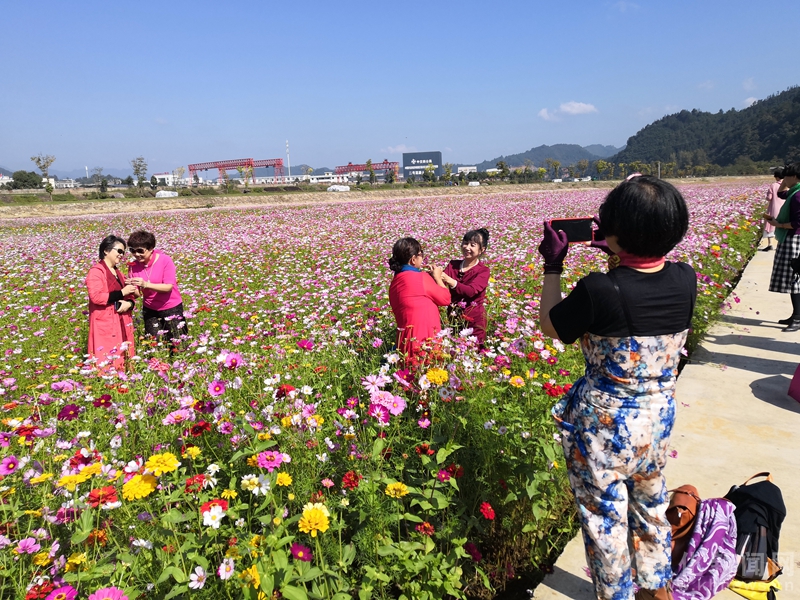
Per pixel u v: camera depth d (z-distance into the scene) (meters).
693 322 5.15
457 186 68.44
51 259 13.41
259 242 15.43
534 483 2.28
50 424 2.91
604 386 1.74
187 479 2.20
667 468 3.04
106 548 2.15
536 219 18.09
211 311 6.98
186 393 3.14
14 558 1.98
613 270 1.72
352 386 3.46
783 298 6.56
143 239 5.11
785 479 2.88
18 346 6.00
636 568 1.89
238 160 135.75
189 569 1.95
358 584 2.09
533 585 2.43
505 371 3.08
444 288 3.73
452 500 2.38
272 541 1.81
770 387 4.04
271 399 2.96
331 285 7.82
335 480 2.46
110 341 4.93
